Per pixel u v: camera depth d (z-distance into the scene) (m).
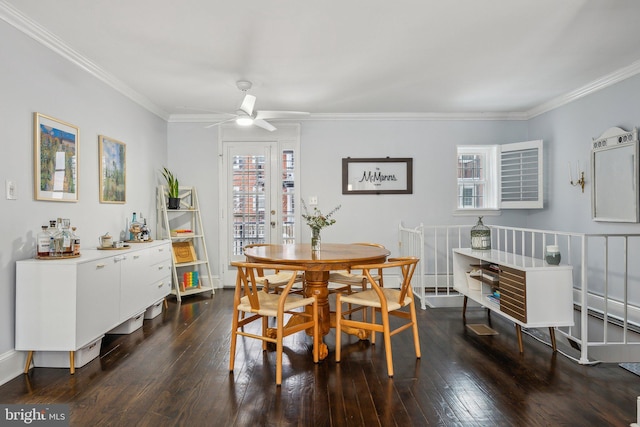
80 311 2.48
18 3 2.32
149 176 4.50
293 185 5.13
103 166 3.46
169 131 5.06
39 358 2.55
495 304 3.19
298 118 5.09
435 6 2.40
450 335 3.26
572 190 4.27
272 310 2.40
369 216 5.13
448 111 4.98
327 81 3.75
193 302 4.39
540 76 3.68
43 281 2.43
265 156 5.11
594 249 3.94
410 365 2.62
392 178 5.12
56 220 2.82
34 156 2.62
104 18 2.51
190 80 3.67
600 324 3.67
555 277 2.70
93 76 3.34
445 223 5.15
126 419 1.94
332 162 5.12
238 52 3.05
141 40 2.83
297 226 5.12
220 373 2.48
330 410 2.04
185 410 2.03
